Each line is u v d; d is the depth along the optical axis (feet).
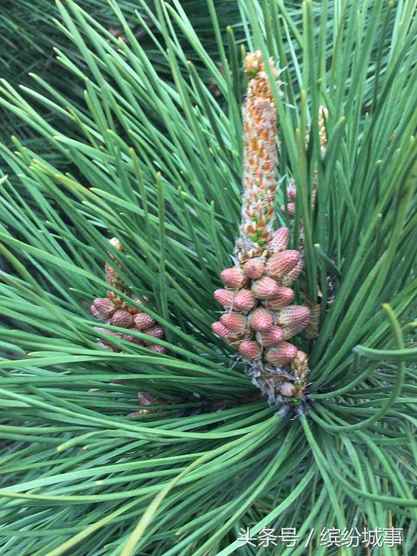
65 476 0.46
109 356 0.53
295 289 0.64
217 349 0.71
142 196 0.58
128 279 0.64
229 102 0.67
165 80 1.44
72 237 0.67
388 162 0.57
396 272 0.56
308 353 0.66
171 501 0.53
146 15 1.39
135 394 0.68
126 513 0.55
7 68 1.49
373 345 0.57
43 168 0.55
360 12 0.67
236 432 0.56
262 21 0.75
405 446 0.60
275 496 0.65
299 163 0.51
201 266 0.66
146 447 0.60
